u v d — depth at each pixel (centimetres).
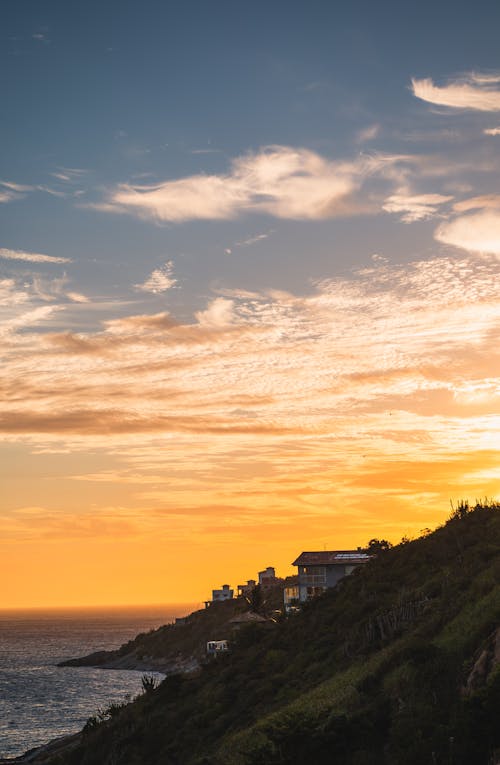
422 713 3512
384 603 6619
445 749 3142
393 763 3309
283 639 7394
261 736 4500
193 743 5691
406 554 7800
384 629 5594
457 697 3553
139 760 5941
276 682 5941
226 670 7275
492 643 3641
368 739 3591
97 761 6438
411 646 4209
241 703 5994
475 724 3097
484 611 4284
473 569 5862
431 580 6316
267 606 16125
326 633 6725
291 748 3572
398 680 3959
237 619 12081
